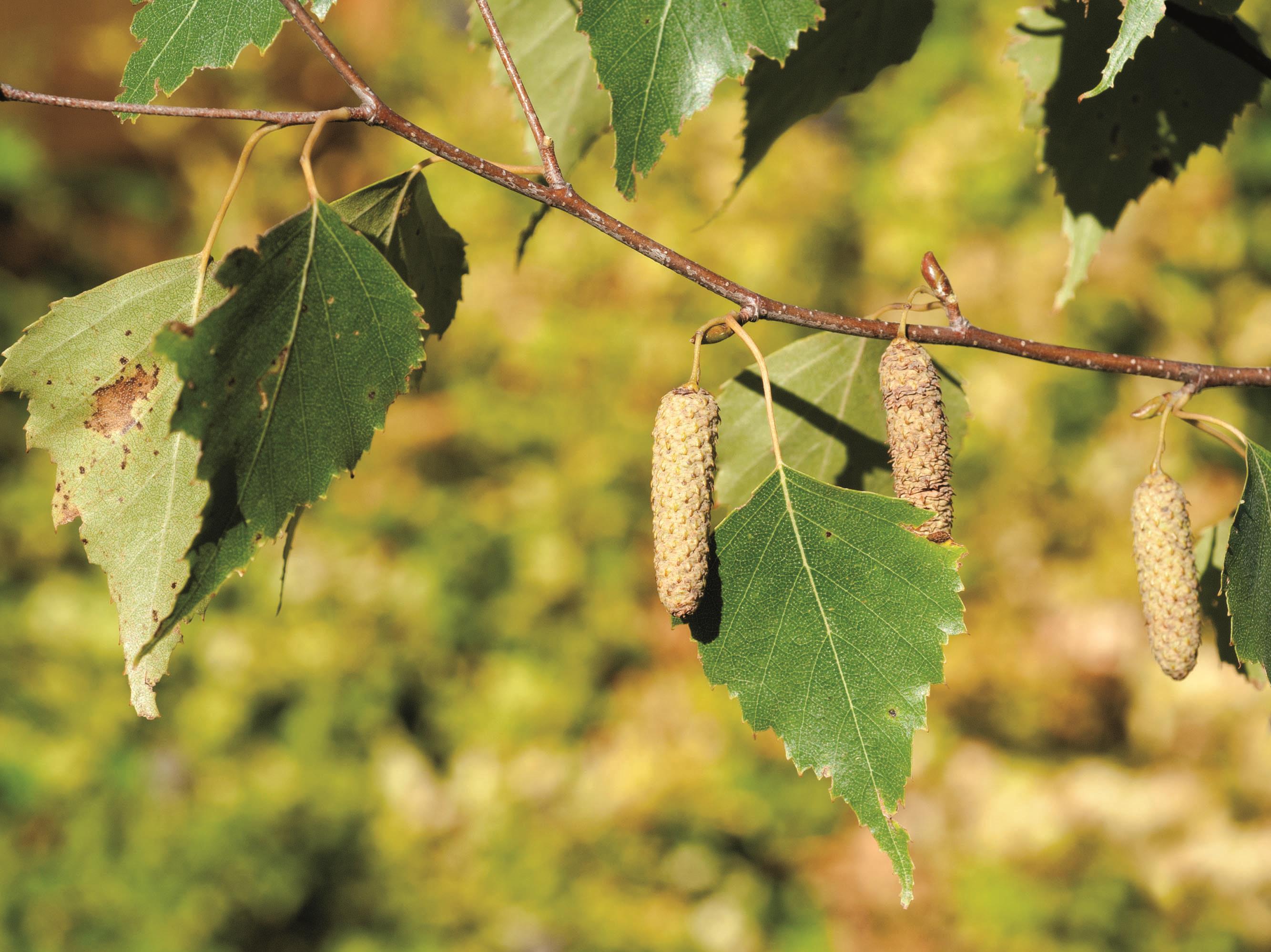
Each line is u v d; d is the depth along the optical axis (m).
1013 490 5.06
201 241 5.42
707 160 5.45
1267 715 4.48
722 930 4.32
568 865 4.47
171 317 1.25
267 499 1.10
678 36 1.20
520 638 4.92
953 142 5.38
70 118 5.73
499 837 4.50
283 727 4.67
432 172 5.45
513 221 5.43
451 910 4.32
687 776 4.61
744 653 1.21
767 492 1.21
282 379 1.08
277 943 4.20
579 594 4.98
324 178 5.47
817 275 5.41
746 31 1.19
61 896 4.03
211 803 4.36
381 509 5.04
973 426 5.08
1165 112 1.81
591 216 1.24
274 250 1.06
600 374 5.23
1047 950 4.14
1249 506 1.29
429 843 4.51
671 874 4.50
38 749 4.36
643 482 5.19
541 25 1.92
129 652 1.25
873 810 1.18
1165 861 4.29
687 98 1.21
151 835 4.22
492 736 4.73
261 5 1.25
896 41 1.82
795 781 4.68
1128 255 5.12
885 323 1.30
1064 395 5.04
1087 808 4.46
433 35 5.55
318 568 4.89
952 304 1.31
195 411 1.02
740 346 5.26
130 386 1.25
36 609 4.75
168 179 5.82
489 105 5.47
